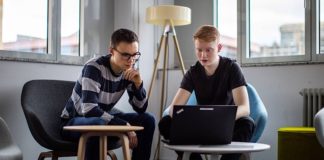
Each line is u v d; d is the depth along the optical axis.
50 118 2.99
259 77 3.86
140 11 4.27
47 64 3.47
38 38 3.53
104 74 2.70
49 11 3.59
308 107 3.46
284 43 3.92
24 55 3.33
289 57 3.84
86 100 2.57
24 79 3.29
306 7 3.75
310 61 3.71
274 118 3.76
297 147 3.10
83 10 3.89
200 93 2.87
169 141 2.23
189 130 2.19
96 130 2.19
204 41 2.72
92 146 2.50
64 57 3.67
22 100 2.85
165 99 4.35
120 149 4.08
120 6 4.23
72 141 2.70
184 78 2.95
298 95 3.63
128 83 2.85
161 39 3.96
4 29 3.28
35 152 3.39
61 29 3.68
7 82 3.17
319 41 3.72
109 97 2.77
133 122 2.73
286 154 3.13
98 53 4.04
